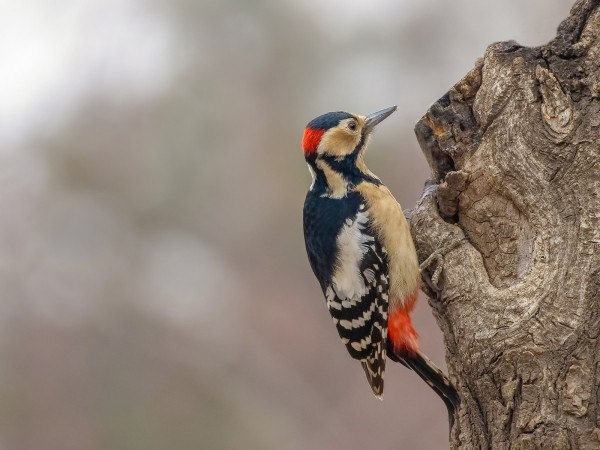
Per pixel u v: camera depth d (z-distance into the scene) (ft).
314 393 50.08
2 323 50.29
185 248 55.31
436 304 23.09
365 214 25.98
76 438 48.06
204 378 50.90
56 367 49.70
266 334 52.90
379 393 26.02
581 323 19.16
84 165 55.36
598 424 18.70
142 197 55.83
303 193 55.88
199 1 56.39
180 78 57.06
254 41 56.95
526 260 20.79
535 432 19.17
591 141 19.75
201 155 56.49
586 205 19.61
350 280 25.93
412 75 52.75
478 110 21.99
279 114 56.34
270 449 47.78
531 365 19.52
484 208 21.68
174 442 48.67
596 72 19.94
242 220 56.08
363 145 27.53
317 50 56.18
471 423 21.08
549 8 33.32
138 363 51.11
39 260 52.44
